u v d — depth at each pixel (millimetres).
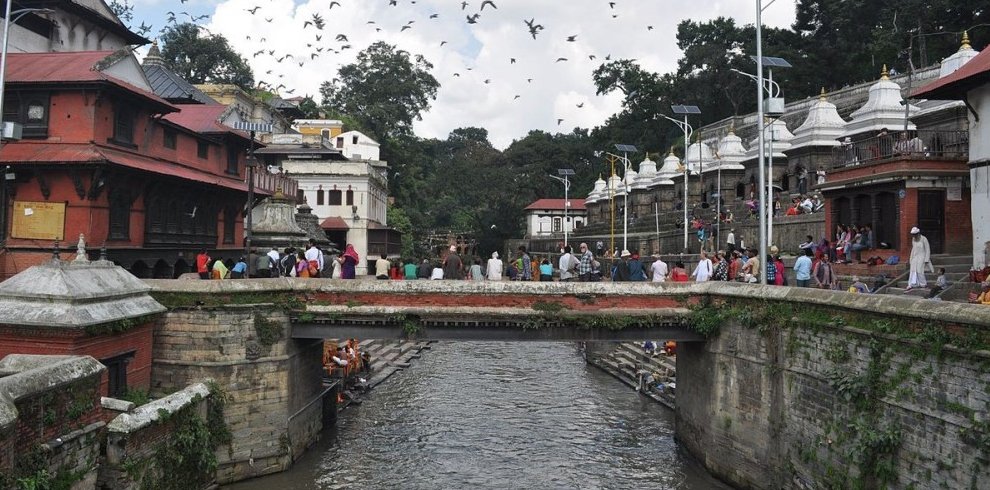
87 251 23734
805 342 16297
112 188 24875
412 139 98375
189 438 17125
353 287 20484
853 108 54719
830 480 15086
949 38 56031
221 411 19234
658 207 62531
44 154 23656
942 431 12250
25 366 12891
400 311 20188
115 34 39844
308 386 22734
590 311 20141
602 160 98250
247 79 85562
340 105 92750
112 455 14430
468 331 20391
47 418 11930
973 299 16703
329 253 38781
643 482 19844
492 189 99000
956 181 23219
